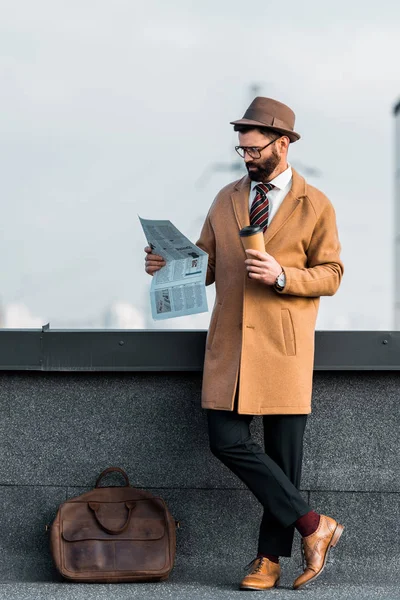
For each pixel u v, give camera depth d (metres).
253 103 4.71
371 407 5.19
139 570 4.82
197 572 5.13
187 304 4.67
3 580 5.04
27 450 5.21
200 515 5.21
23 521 5.20
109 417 5.23
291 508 4.61
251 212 4.78
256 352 4.64
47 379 5.21
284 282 4.55
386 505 5.19
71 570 4.80
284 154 4.74
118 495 4.98
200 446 5.22
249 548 5.20
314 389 5.21
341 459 5.19
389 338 5.08
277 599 4.45
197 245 5.02
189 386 5.22
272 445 4.75
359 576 5.11
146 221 4.62
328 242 4.73
